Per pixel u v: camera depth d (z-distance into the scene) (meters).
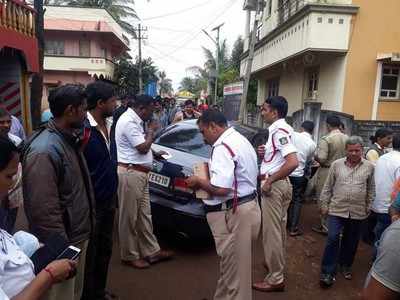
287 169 3.82
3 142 1.57
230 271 3.29
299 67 13.21
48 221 2.26
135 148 4.04
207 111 3.25
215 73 25.83
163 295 3.79
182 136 5.59
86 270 2.99
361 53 10.28
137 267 4.34
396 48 10.29
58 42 27.67
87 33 27.50
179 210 4.54
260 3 12.98
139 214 4.30
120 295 3.73
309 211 7.09
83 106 2.45
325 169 6.04
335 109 10.77
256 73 17.64
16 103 7.85
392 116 10.59
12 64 7.75
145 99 4.00
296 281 4.39
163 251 4.62
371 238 5.70
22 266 1.69
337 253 4.26
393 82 10.61
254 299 3.92
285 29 12.25
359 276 4.62
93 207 2.72
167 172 4.74
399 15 10.18
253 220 3.24
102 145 3.22
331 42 10.17
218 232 3.28
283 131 3.91
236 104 15.84
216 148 3.19
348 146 4.22
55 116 2.42
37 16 8.34
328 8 9.98
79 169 2.54
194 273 4.28
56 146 2.33
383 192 4.60
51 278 1.70
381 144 5.81
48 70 27.67
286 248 5.33
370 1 10.11
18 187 2.69
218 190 3.13
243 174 3.19
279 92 15.80
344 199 4.23
